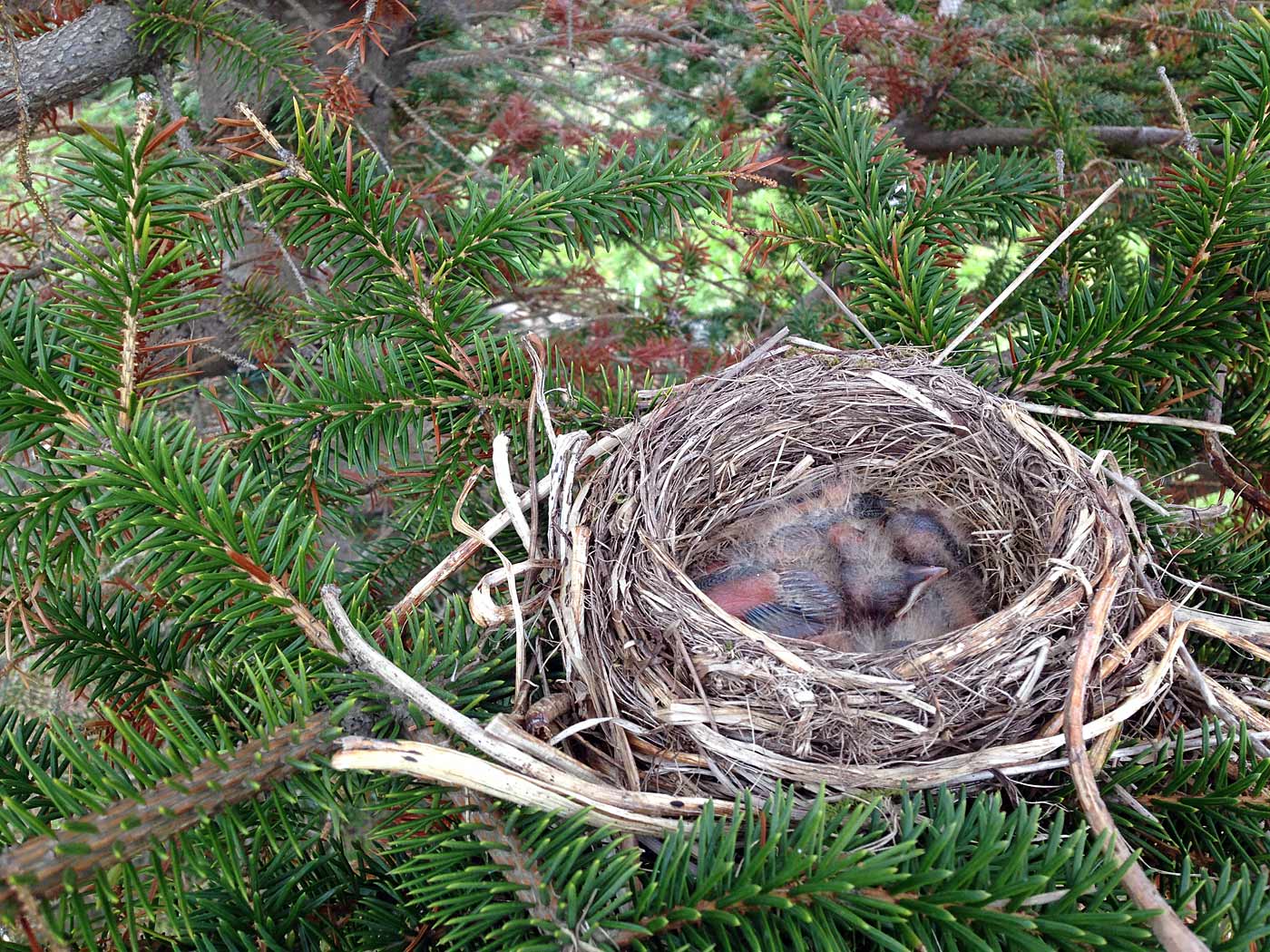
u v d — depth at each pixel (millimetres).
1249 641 287
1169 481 393
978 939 204
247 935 251
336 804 228
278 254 414
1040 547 337
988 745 292
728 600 375
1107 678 289
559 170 339
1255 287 319
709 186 338
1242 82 312
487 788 236
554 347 343
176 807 211
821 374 368
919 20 540
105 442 258
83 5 386
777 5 365
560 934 212
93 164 255
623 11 539
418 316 310
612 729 288
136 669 288
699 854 233
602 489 331
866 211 356
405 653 262
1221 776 259
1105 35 563
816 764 279
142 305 269
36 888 192
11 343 263
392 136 504
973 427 357
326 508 312
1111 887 213
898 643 382
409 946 254
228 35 351
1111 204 441
